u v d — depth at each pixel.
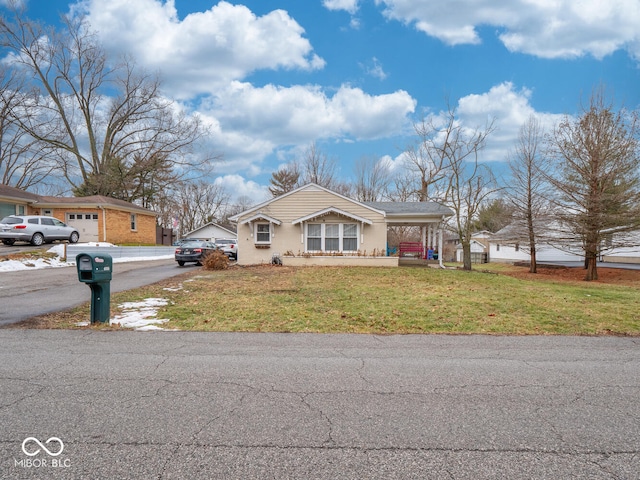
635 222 17.22
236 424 3.09
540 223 21.09
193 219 60.69
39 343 5.41
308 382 4.03
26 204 25.66
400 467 2.54
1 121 31.31
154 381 4.00
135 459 2.59
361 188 43.34
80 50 33.91
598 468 2.55
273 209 19.73
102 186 34.34
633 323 7.06
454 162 23.56
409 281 13.36
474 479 2.42
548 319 7.33
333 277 14.24
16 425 3.04
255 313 7.64
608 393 3.82
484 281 14.34
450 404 3.53
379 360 4.81
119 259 22.69
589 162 18.20
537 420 3.23
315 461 2.59
